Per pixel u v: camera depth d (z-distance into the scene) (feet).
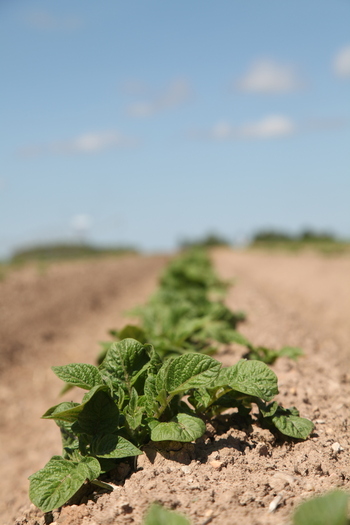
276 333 4.80
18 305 7.52
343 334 6.05
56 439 3.75
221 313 5.05
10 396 4.58
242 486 2.42
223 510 2.30
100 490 2.52
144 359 2.76
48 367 5.45
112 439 2.56
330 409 3.08
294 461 2.62
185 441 2.50
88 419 2.60
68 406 2.66
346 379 3.60
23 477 3.41
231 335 3.76
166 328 4.19
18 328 6.38
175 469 2.53
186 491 2.41
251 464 2.57
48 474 2.48
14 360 5.48
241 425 2.82
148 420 2.64
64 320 7.51
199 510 2.31
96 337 6.77
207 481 2.46
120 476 2.58
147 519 1.98
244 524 2.21
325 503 1.93
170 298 5.19
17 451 3.72
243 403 2.85
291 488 2.43
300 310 8.00
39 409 4.32
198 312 4.95
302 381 3.40
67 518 2.42
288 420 2.76
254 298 7.39
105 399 2.60
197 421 2.57
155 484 2.45
